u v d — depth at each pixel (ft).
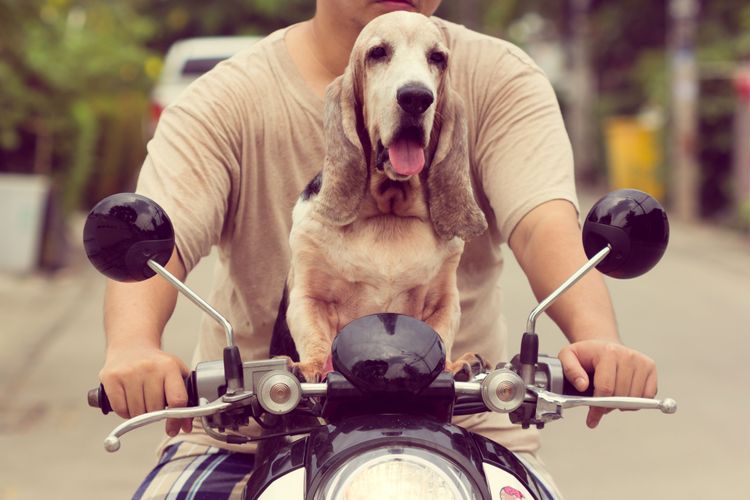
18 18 42.27
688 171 70.44
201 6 121.49
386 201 9.93
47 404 29.43
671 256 55.93
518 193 11.07
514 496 8.03
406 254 9.95
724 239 62.34
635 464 24.52
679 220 71.10
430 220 10.09
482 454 8.25
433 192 10.04
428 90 9.43
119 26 75.87
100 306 43.27
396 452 7.94
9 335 37.73
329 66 11.46
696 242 61.16
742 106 64.80
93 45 67.87
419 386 8.34
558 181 11.05
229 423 8.90
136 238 8.85
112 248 8.86
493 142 11.47
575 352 9.27
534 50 136.98
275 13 120.37
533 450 11.96
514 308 40.19
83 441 26.37
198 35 122.62
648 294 44.96
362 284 10.02
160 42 122.52
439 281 10.25
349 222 9.88
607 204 9.26
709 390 30.22
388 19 10.04
